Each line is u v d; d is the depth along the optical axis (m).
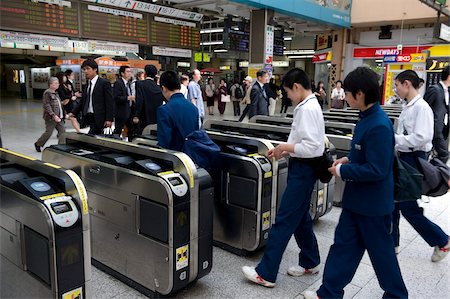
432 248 3.47
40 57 22.16
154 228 2.49
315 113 2.45
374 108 2.09
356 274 2.98
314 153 2.46
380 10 12.80
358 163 2.12
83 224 2.01
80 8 9.56
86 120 4.95
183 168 2.47
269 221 3.19
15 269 2.23
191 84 7.11
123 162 2.73
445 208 4.50
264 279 2.73
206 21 20.39
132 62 13.00
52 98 6.85
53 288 1.95
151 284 2.60
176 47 11.93
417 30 13.48
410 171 2.26
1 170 2.40
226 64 36.41
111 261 2.90
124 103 6.00
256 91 6.55
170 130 2.90
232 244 3.32
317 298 2.37
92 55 14.65
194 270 2.60
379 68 14.30
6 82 26.19
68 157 3.12
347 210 2.25
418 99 2.92
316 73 17.89
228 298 2.61
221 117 14.27
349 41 14.77
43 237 1.95
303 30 14.79
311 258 2.91
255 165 3.03
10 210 2.17
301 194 2.58
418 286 2.81
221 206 3.35
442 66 9.00
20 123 10.71
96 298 2.61
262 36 9.58
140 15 10.84
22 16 8.65
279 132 4.24
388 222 2.20
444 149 4.59
